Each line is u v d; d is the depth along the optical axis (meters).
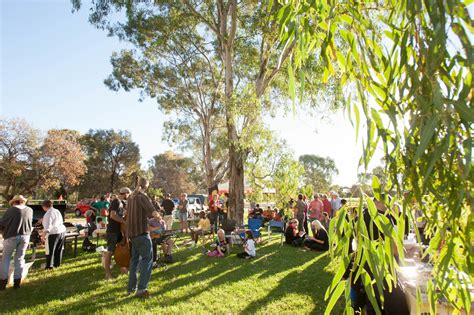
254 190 12.42
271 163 11.58
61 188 33.38
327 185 66.62
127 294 5.66
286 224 12.20
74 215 29.41
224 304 5.15
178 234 14.01
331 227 1.63
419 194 1.20
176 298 5.44
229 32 15.24
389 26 1.28
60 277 6.86
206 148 23.62
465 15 1.05
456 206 1.10
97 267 7.70
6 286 6.23
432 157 1.08
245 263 8.10
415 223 1.32
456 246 1.34
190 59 20.81
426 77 1.14
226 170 22.92
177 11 15.16
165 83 22.42
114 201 6.75
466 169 1.01
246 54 14.83
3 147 28.09
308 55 1.58
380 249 1.46
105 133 49.06
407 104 1.25
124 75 21.78
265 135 11.51
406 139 1.17
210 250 9.88
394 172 1.25
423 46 1.17
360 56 1.39
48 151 30.06
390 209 1.38
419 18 1.18
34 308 5.05
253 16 12.41
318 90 9.95
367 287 1.51
